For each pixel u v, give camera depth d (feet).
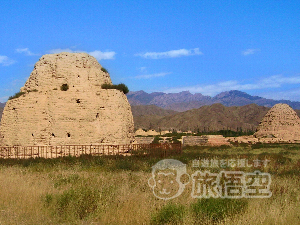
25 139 95.14
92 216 38.29
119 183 53.98
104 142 97.76
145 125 531.91
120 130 100.58
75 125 96.48
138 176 61.05
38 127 95.40
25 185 50.31
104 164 78.28
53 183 54.44
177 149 101.09
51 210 39.60
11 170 68.28
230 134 314.35
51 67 104.94
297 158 99.09
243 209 39.55
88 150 95.20
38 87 102.78
